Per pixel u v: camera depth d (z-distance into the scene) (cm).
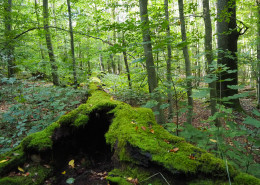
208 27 419
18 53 637
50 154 215
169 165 148
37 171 195
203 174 140
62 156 233
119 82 701
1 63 573
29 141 212
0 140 290
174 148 166
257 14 691
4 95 492
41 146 207
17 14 630
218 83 663
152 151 163
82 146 255
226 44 615
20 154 200
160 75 450
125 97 553
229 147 208
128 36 409
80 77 601
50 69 645
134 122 217
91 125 263
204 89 191
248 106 797
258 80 767
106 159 244
